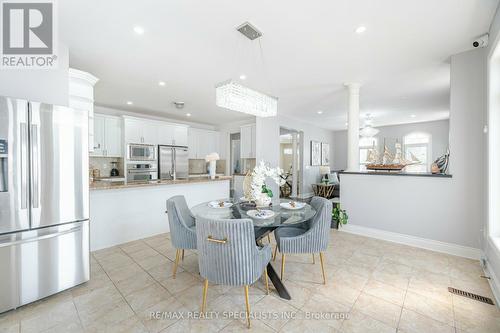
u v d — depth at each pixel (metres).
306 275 2.24
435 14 1.89
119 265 2.47
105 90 3.86
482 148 2.47
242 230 1.48
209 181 4.09
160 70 3.04
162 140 5.58
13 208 1.69
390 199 3.17
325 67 2.95
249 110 2.76
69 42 2.31
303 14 1.88
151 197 3.45
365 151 7.91
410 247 2.93
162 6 1.79
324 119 6.50
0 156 1.63
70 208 1.99
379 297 1.87
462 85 2.56
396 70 3.04
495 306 1.74
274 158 5.86
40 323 1.59
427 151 6.79
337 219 3.54
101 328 1.54
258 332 1.50
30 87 2.11
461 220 2.64
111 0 1.72
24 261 1.75
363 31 2.14
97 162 5.08
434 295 1.89
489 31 2.10
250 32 2.14
